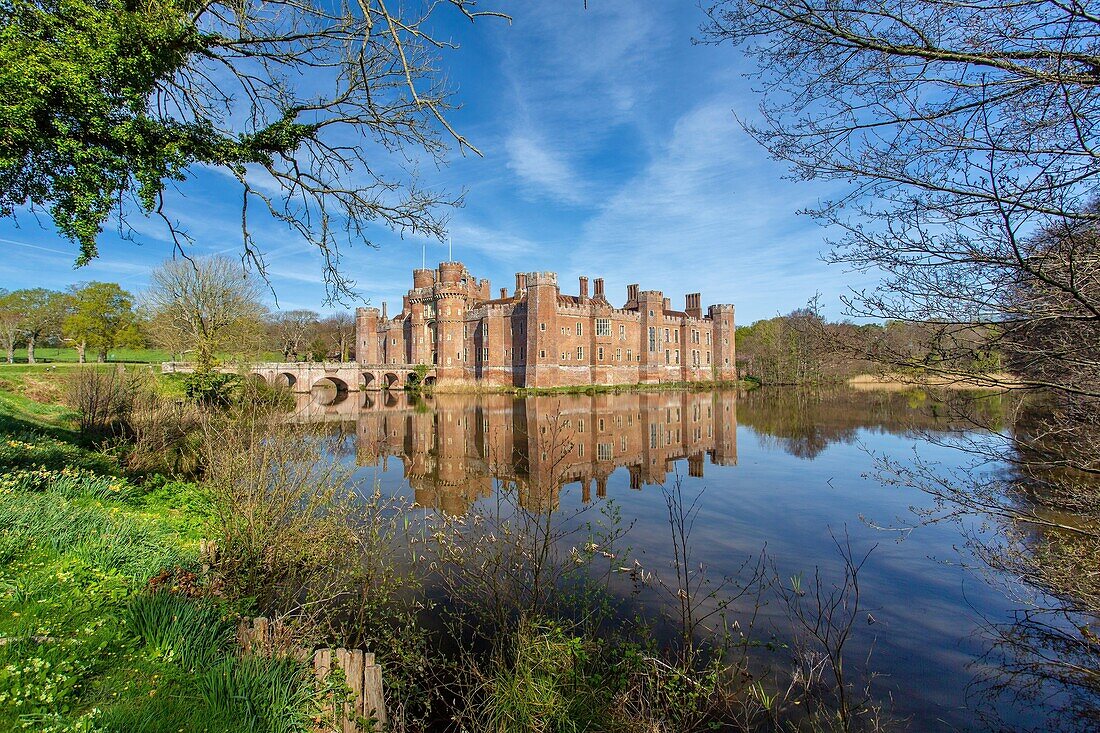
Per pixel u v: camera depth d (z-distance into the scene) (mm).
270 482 8609
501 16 6270
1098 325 4594
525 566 8641
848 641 7734
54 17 7375
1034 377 5359
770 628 8070
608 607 7656
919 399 36562
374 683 4879
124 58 7617
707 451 25156
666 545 11711
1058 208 4102
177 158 8383
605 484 18531
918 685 6680
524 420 37562
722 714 5992
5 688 3740
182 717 3998
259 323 40969
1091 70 3941
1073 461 5926
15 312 54875
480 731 5480
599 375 66625
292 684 4676
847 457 22484
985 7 4027
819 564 10750
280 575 7977
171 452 15977
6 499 6984
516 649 6227
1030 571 7246
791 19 4473
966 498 7500
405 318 82312
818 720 5992
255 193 9477
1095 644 7293
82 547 6375
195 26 8055
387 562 8992
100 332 51156
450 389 64000
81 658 4312
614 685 6066
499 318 65875
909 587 9570
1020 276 4676
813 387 52469
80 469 10445
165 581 6070
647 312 71000
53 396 25109
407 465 22031
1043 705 6277
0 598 4918
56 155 7586
